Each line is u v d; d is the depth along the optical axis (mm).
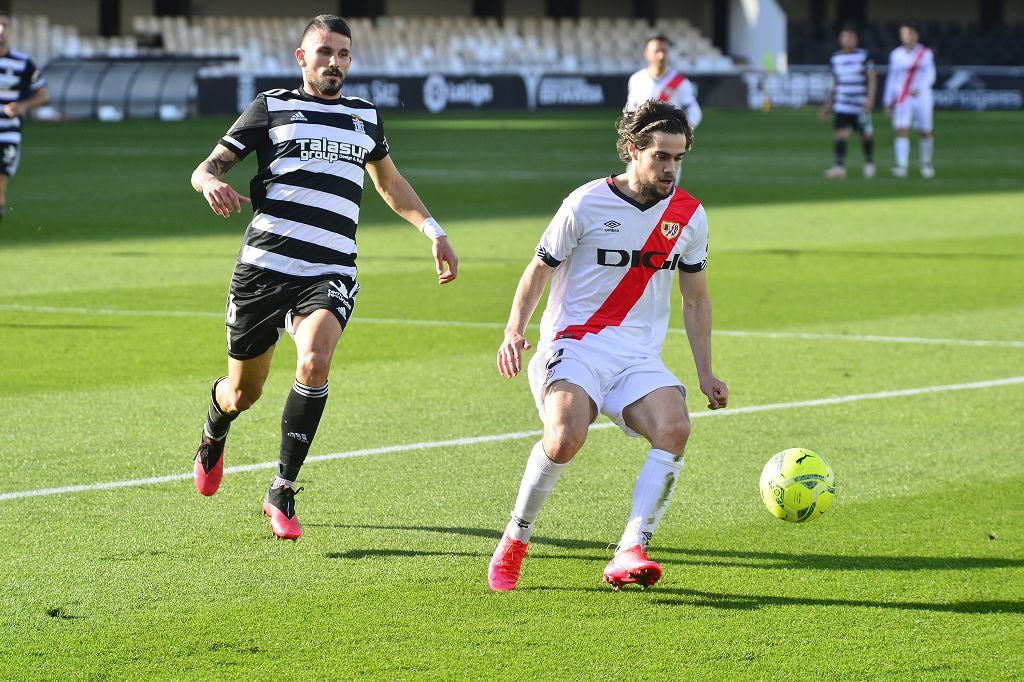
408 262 41094
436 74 137875
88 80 121875
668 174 14773
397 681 12312
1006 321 31969
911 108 73250
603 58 163625
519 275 38719
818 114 147875
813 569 15469
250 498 18078
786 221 52812
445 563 15602
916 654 13086
